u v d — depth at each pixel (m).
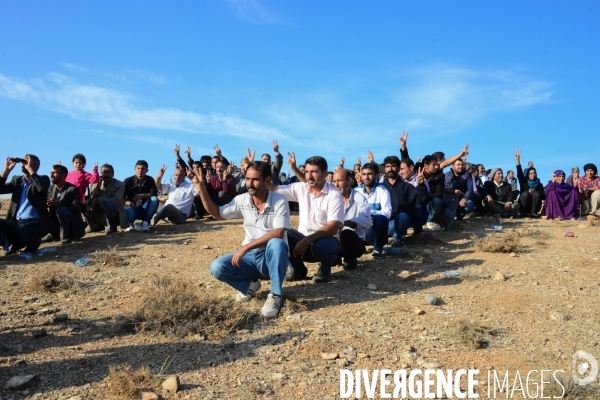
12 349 4.23
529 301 5.64
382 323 4.94
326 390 3.65
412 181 9.34
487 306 5.47
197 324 4.64
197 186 5.22
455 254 7.84
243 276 5.34
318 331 4.67
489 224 10.84
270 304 5.01
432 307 5.42
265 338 4.53
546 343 4.55
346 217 6.88
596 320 5.11
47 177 8.34
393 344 4.46
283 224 5.12
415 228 8.81
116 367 3.92
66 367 3.91
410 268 7.01
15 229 7.96
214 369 3.94
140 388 3.54
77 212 8.95
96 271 6.93
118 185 9.84
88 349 4.27
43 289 5.96
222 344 4.33
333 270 6.90
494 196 12.06
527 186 12.46
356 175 11.52
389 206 7.47
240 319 4.82
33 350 4.23
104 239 9.21
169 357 4.13
